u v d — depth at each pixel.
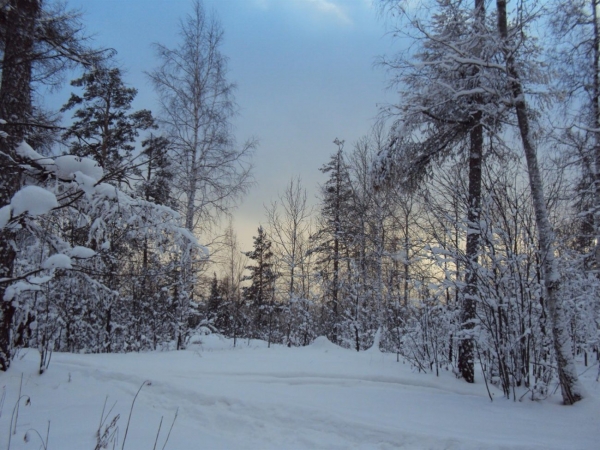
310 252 19.53
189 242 5.96
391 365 8.62
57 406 4.66
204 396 5.34
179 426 4.36
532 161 6.11
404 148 8.53
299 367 7.81
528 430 4.45
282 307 19.28
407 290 10.55
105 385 5.64
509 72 6.35
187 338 13.36
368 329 15.51
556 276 5.77
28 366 5.98
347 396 5.90
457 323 7.56
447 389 6.73
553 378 6.33
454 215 7.39
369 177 9.23
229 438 4.14
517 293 6.21
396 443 4.10
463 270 6.96
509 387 6.25
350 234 18.56
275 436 4.26
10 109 5.63
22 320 6.09
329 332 19.16
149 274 5.89
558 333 5.62
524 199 6.51
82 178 4.43
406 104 7.90
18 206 3.70
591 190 8.23
